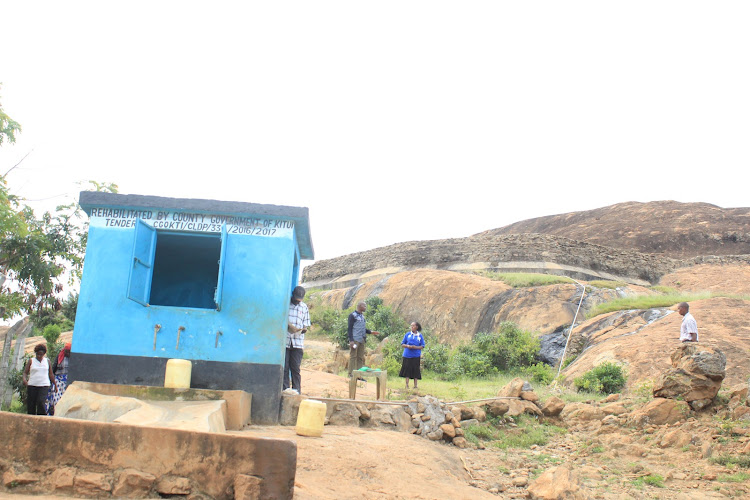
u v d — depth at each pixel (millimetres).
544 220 70750
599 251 35281
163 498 4629
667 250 51844
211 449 4699
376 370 10133
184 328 8625
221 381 8523
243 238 8930
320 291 39375
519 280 27672
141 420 6000
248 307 8750
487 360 19453
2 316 13078
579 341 19891
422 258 36344
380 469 6652
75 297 30266
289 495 4656
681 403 10336
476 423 10062
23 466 4594
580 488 6797
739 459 8336
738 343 15469
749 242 50844
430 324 27656
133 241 8633
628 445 9336
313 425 7516
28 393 9742
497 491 7082
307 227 9305
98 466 4645
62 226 13555
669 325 17906
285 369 9836
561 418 11086
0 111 12352
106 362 8469
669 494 7332
